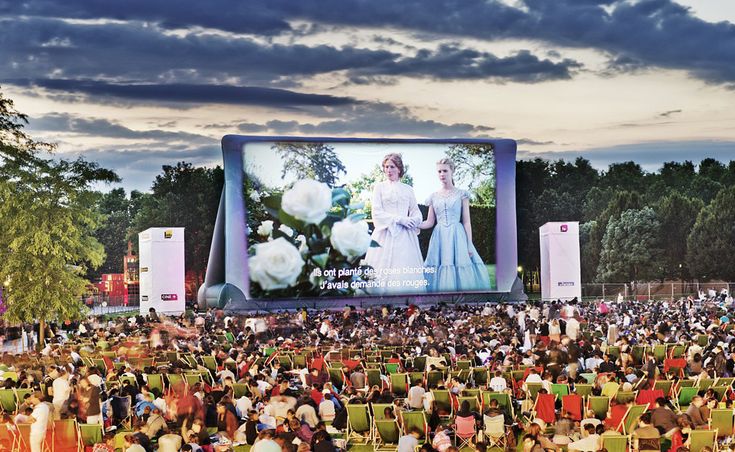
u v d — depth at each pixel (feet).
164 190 461.78
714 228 352.28
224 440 79.56
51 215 169.17
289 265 213.66
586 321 168.76
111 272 477.36
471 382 102.42
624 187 493.36
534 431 66.85
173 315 195.72
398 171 217.97
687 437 74.79
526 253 423.23
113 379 102.68
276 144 213.05
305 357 117.80
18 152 169.17
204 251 434.71
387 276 217.56
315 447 69.87
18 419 78.79
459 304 209.77
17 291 167.73
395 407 85.10
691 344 121.29
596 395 88.84
